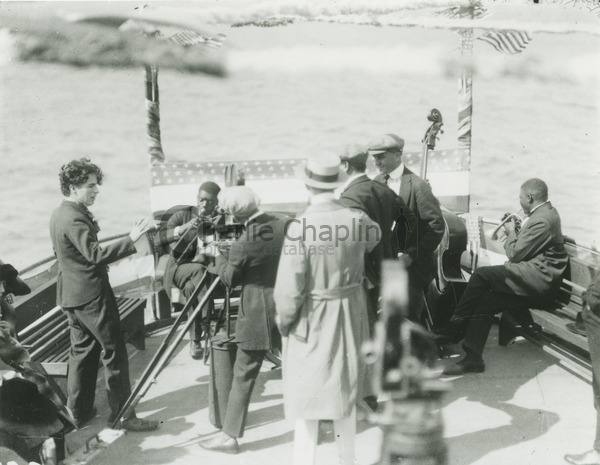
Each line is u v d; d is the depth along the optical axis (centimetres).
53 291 717
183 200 824
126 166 1864
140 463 523
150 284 891
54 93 1916
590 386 640
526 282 667
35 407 498
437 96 1415
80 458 530
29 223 1513
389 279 568
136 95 2072
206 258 739
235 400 536
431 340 541
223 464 523
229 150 1360
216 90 1535
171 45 302
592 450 507
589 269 704
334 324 475
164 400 639
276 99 1421
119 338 566
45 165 1797
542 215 673
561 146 1719
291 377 483
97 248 531
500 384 647
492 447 527
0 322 514
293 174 858
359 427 575
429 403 520
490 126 1877
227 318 580
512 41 415
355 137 1238
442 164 866
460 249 741
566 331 650
